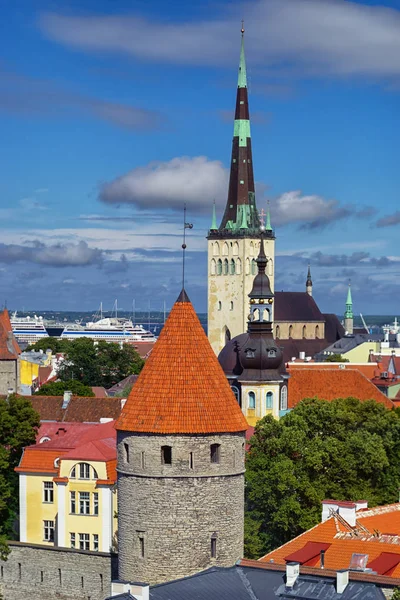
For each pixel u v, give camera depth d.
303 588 86.62
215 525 98.19
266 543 134.62
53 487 146.12
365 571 90.31
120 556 99.94
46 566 131.38
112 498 142.50
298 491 138.00
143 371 100.44
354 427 158.75
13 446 159.75
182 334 100.50
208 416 98.12
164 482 97.44
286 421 154.25
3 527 149.38
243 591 87.19
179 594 85.06
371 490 143.12
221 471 98.38
